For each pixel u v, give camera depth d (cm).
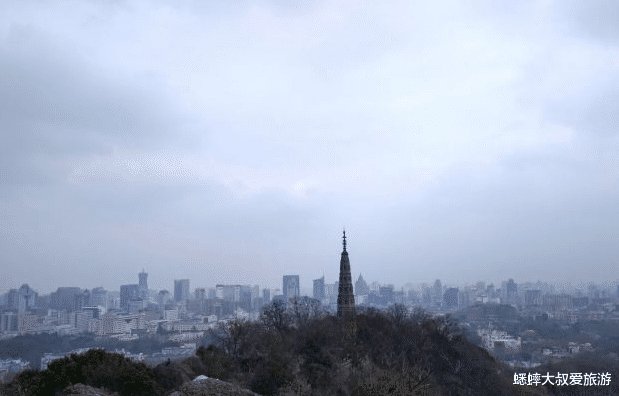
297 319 14125
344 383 9344
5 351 17625
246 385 8725
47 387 7125
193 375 8456
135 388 7288
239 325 11219
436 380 12388
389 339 13538
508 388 14088
